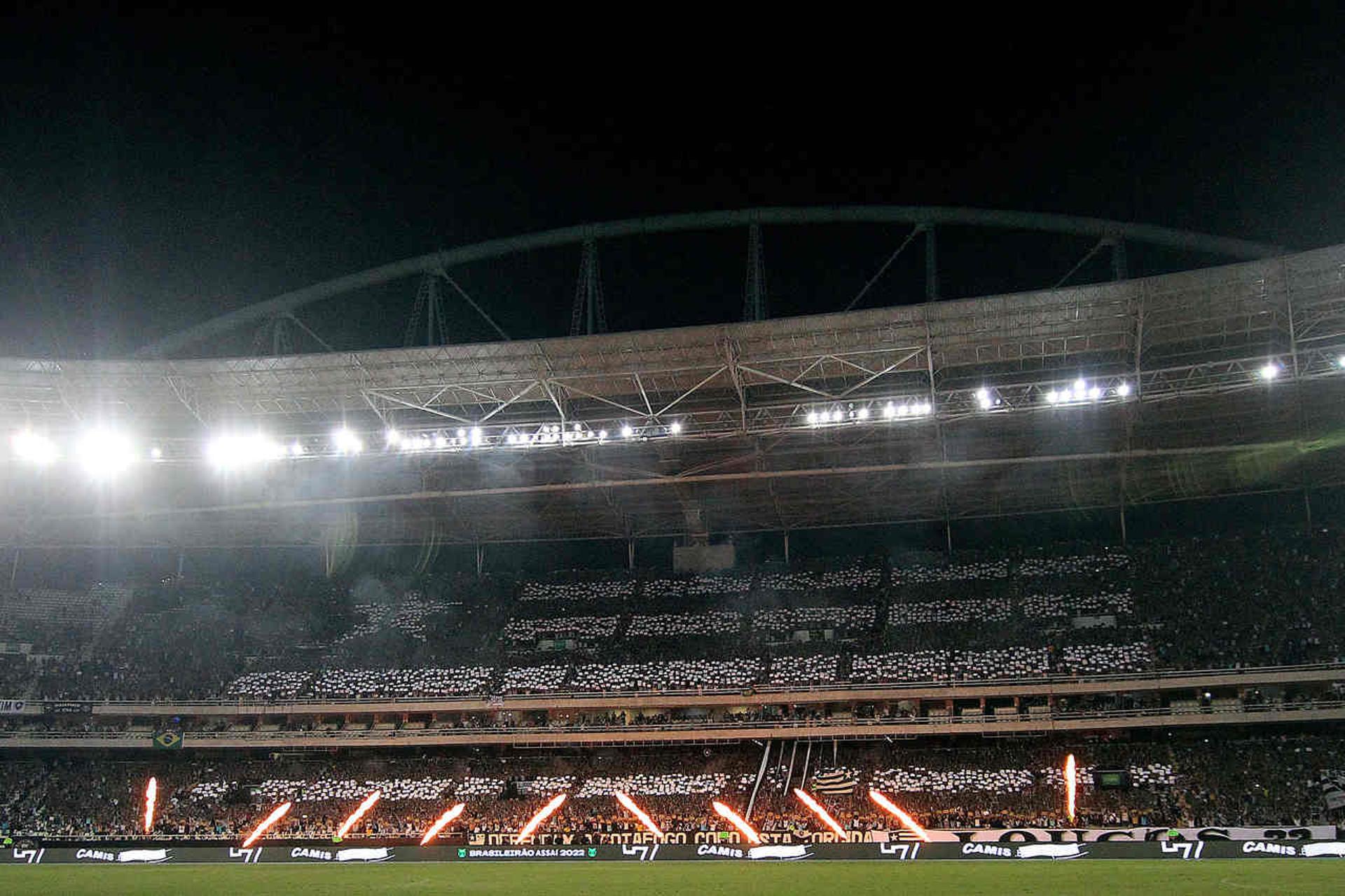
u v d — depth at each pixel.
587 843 56.06
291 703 70.25
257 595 83.62
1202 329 55.09
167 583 85.38
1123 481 69.25
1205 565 68.38
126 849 58.19
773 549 87.62
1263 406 59.47
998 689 62.25
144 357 65.56
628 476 69.31
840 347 57.25
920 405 58.41
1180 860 44.53
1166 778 57.88
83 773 70.25
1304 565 65.56
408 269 76.56
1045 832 53.03
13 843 61.62
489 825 62.19
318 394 63.22
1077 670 62.12
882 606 72.75
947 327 55.50
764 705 66.50
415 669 72.81
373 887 41.66
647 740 65.81
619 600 78.44
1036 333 55.88
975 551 76.00
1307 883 34.31
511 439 63.09
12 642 76.69
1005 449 65.69
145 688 72.38
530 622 76.94
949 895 34.06
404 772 68.19
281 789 67.31
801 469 66.56
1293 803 54.22
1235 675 58.72
